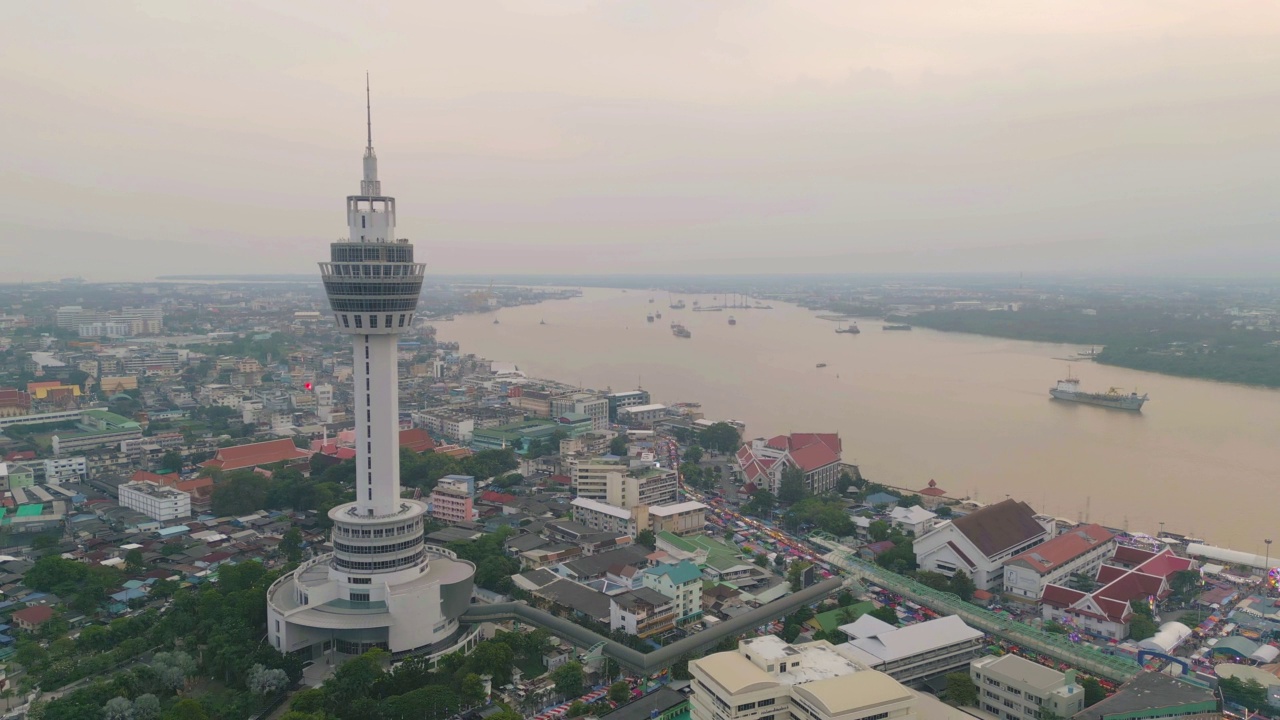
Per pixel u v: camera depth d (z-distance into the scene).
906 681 199.12
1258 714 185.50
